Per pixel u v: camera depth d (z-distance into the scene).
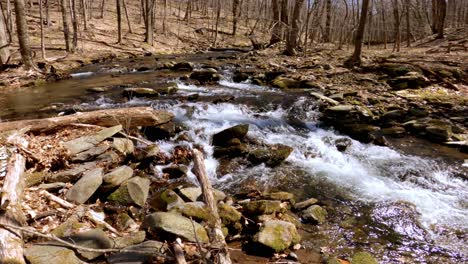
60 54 20.06
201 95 11.77
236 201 5.92
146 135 8.16
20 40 15.41
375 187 6.79
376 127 9.95
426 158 8.13
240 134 8.23
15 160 5.36
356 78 14.22
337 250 4.86
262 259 4.54
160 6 48.22
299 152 8.24
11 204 4.19
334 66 16.52
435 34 30.98
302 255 4.70
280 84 13.38
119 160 6.61
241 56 21.66
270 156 7.59
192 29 38.06
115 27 31.45
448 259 4.71
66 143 6.44
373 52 23.44
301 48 24.61
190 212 4.75
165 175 6.72
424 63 15.68
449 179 7.16
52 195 4.98
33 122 6.94
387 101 11.65
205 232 4.41
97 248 3.96
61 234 4.15
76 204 5.02
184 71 16.61
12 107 10.44
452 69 14.37
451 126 9.78
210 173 7.07
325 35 34.38
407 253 4.84
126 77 15.11
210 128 8.91
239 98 11.52
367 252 4.82
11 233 3.71
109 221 4.94
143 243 4.04
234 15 36.97
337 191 6.61
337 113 10.38
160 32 33.59
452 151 8.56
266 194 6.20
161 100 10.91
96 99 11.16
